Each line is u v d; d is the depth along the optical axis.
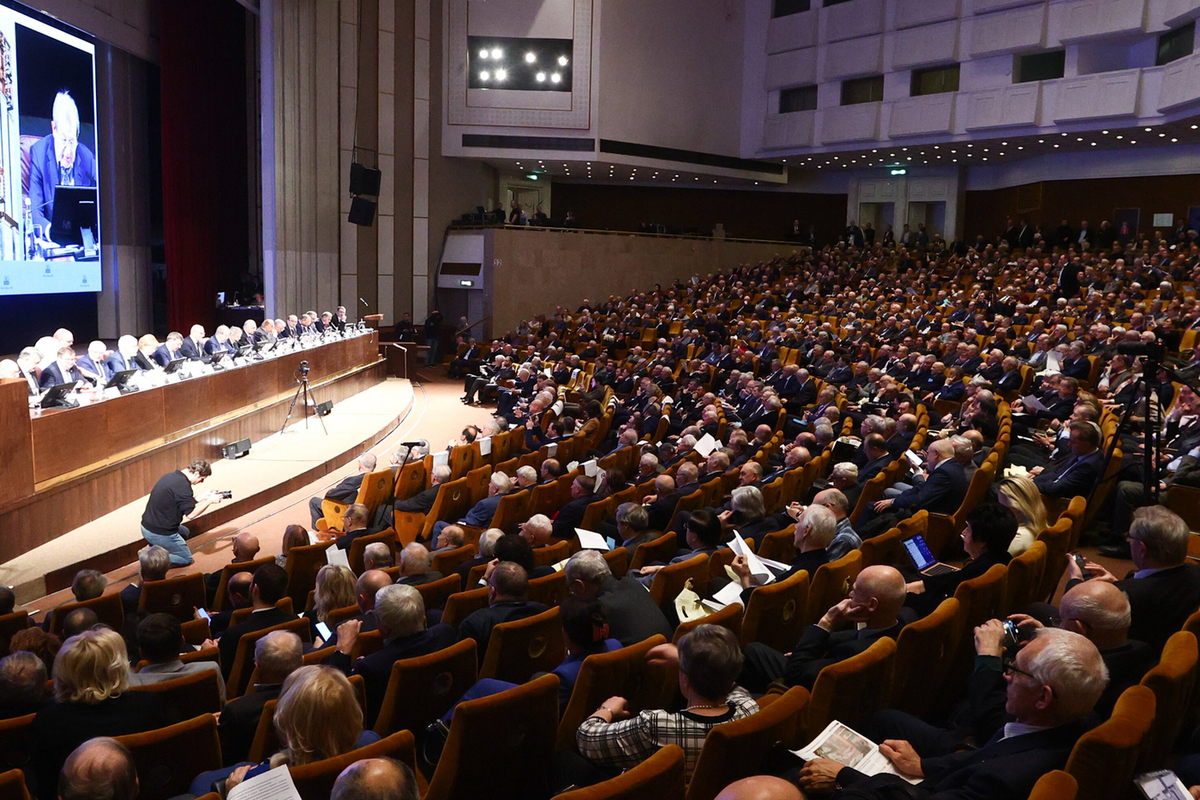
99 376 10.01
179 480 7.99
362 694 3.54
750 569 4.61
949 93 23.44
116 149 19.38
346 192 22.50
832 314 19.78
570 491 8.31
